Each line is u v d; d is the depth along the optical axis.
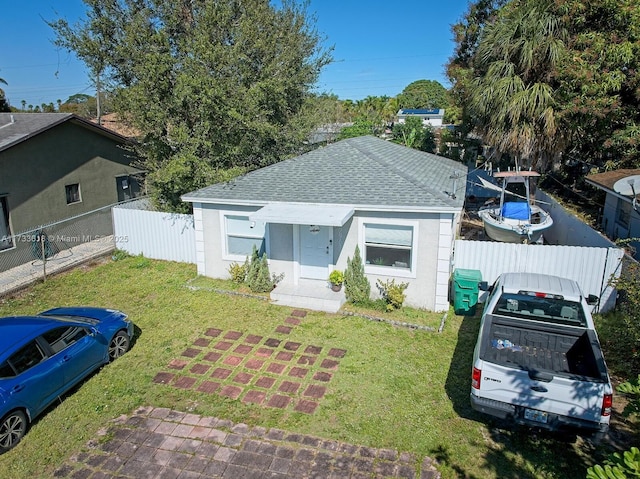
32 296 12.66
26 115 17.42
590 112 16.08
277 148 19.36
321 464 6.30
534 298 8.17
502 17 20.05
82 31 17.89
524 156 17.62
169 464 6.38
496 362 6.44
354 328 10.36
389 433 6.89
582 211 18.00
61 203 16.84
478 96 18.48
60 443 6.85
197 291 12.70
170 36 18.69
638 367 8.34
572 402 5.96
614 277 10.01
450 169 17.41
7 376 6.84
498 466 6.19
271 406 7.61
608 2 16.47
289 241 12.18
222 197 12.54
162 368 8.86
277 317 11.01
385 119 53.94
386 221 11.05
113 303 12.06
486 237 17.34
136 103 15.38
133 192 21.12
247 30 17.45
